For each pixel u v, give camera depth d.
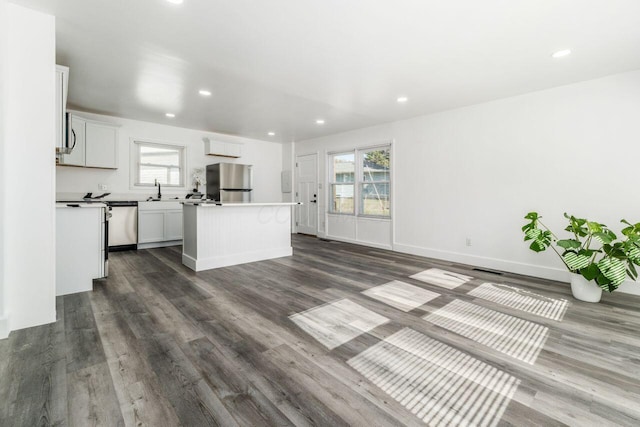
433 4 2.02
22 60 2.12
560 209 3.50
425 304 2.74
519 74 3.17
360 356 1.87
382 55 2.78
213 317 2.42
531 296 2.98
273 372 1.68
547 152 3.58
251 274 3.71
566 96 3.44
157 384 1.56
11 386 1.52
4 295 2.07
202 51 2.74
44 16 2.17
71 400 1.43
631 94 3.04
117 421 1.30
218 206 3.96
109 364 1.73
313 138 6.95
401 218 5.18
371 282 3.41
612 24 2.22
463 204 4.36
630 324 2.35
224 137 6.59
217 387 1.54
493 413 1.38
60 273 2.89
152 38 2.52
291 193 7.56
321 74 3.24
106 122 4.94
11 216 2.11
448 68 3.04
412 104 4.23
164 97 4.04
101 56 2.85
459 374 1.69
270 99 4.09
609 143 3.17
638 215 3.03
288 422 1.31
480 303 2.78
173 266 4.05
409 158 5.04
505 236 3.94
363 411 1.39
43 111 2.20
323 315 2.48
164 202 5.40
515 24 2.24
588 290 2.83
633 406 1.43
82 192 4.89
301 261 4.45
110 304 2.66
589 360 1.84
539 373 1.71
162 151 5.77
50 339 2.01
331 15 2.17
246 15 2.18
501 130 3.96
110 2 2.04
